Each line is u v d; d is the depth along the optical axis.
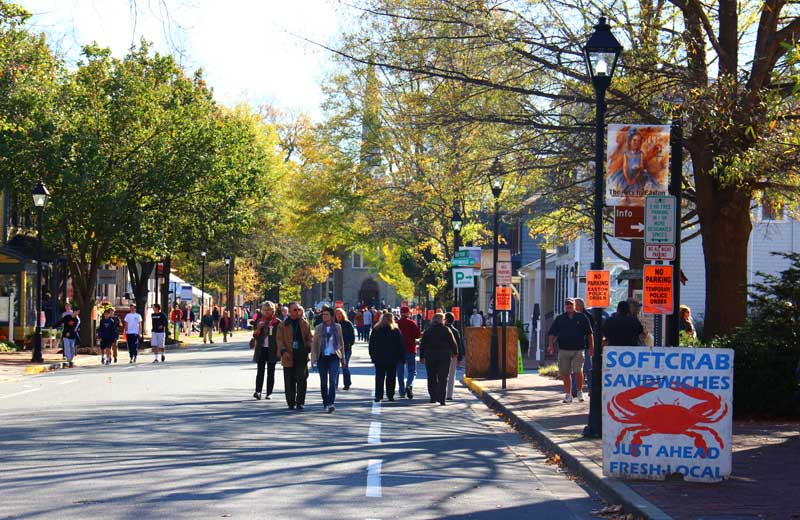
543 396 23.11
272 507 9.88
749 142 18.77
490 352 30.75
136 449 13.78
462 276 35.66
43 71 40.31
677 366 11.48
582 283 41.31
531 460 14.13
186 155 44.22
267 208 64.75
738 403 17.75
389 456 13.83
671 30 19.75
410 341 24.70
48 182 42.97
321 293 134.62
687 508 9.75
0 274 44.91
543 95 20.28
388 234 50.84
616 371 11.54
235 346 59.72
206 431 15.99
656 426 11.45
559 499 10.99
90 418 17.73
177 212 45.75
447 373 22.86
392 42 21.00
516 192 25.55
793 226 41.78
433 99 21.28
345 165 51.25
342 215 53.09
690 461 11.38
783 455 13.40
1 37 30.66
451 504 10.41
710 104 18.08
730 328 20.08
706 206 20.20
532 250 62.12
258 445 14.48
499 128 21.62
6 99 39.38
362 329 72.38
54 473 11.66
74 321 36.12
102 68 44.38
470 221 46.66
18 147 41.19
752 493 10.62
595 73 15.38
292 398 20.20
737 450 13.87
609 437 11.52
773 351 17.70
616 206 14.99
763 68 18.91
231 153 47.72
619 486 10.97
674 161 15.70
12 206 48.94
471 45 20.55
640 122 20.08
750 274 41.81
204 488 10.84
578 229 31.41
